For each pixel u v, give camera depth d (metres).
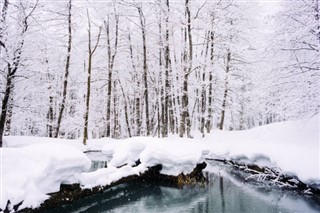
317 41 10.27
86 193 8.43
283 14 10.93
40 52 13.89
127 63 26.92
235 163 15.21
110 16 23.72
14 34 12.49
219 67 21.88
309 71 10.12
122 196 10.14
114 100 29.02
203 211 8.30
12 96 13.72
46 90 15.69
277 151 11.41
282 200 9.04
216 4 19.89
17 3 13.20
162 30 20.73
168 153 11.26
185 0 18.78
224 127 35.41
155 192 10.53
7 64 12.51
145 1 20.08
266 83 11.52
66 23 20.08
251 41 21.80
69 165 7.42
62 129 24.91
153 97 30.73
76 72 25.72
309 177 8.95
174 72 21.19
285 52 11.27
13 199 5.88
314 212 7.86
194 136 21.33
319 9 9.89
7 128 17.14
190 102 29.55
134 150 12.49
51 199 7.05
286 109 10.12
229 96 24.36
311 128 12.80
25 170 6.54
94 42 26.41
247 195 9.80
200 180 12.05
